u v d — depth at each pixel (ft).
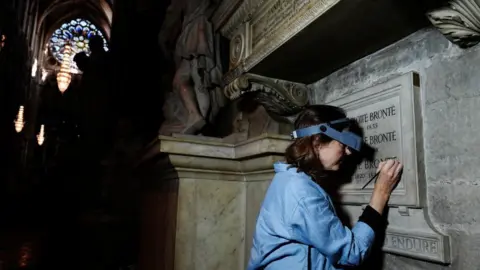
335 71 4.79
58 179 21.09
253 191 5.58
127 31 17.40
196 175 5.61
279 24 4.23
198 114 7.00
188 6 7.73
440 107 3.14
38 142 47.16
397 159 3.41
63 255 12.91
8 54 36.55
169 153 5.24
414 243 3.17
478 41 2.78
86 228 12.69
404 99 3.40
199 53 7.14
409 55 3.55
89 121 19.11
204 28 7.22
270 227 2.89
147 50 16.19
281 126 5.69
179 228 5.41
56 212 20.04
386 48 3.88
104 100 19.27
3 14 33.78
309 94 5.36
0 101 35.60
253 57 4.72
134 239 12.46
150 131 14.98
